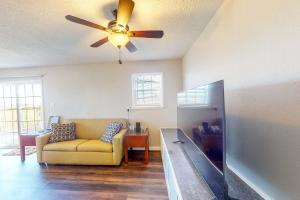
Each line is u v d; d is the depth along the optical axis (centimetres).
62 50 323
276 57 105
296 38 90
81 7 178
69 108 457
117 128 368
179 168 169
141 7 184
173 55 393
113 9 182
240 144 150
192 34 264
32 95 484
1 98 493
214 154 122
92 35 250
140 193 243
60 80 458
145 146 358
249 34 133
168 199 227
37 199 236
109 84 446
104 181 280
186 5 183
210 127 128
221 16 185
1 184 279
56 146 349
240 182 141
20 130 490
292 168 95
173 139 286
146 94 448
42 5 172
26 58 373
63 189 259
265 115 117
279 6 101
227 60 172
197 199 116
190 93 187
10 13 186
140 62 438
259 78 122
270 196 114
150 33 189
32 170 330
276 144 107
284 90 99
